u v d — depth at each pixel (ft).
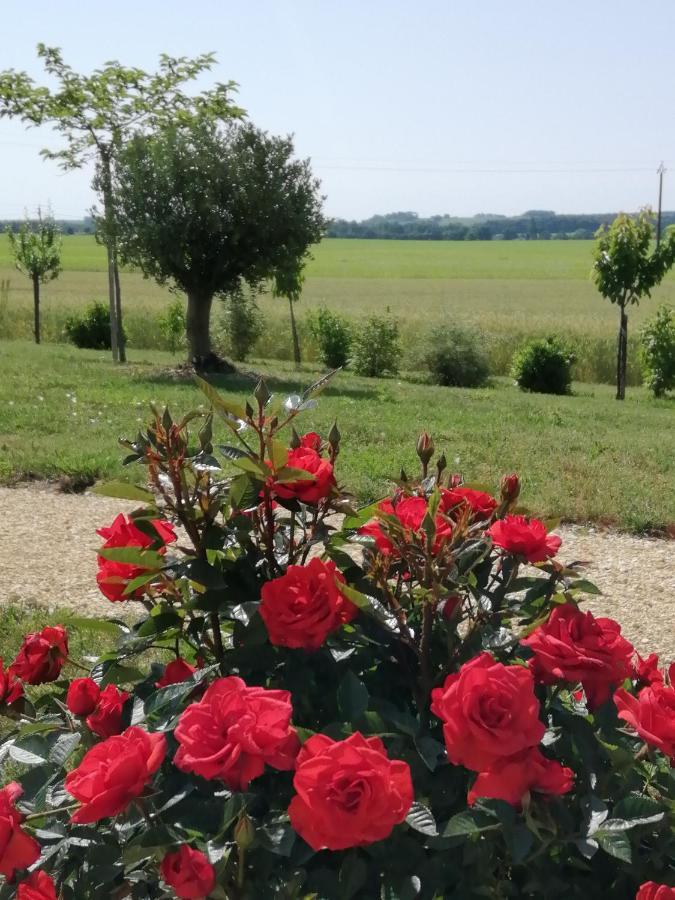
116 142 53.06
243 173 51.42
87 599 16.88
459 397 50.06
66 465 25.90
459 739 5.01
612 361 79.66
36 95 51.85
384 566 6.40
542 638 5.83
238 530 6.58
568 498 24.13
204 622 7.09
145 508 6.59
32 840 5.32
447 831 5.18
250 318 78.43
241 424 6.64
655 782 6.38
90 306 80.59
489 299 155.02
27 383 43.19
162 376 50.14
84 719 6.35
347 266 254.27
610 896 5.81
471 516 6.66
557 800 5.40
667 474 28.17
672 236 60.70
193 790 5.88
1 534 20.89
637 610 16.97
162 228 51.11
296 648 6.38
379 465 27.04
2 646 14.38
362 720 5.77
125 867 5.46
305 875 5.29
